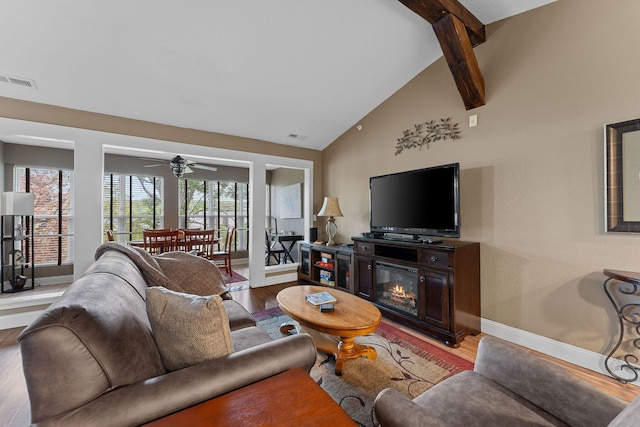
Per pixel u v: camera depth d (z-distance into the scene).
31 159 4.52
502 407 1.11
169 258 2.45
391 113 3.78
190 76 3.01
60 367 0.83
